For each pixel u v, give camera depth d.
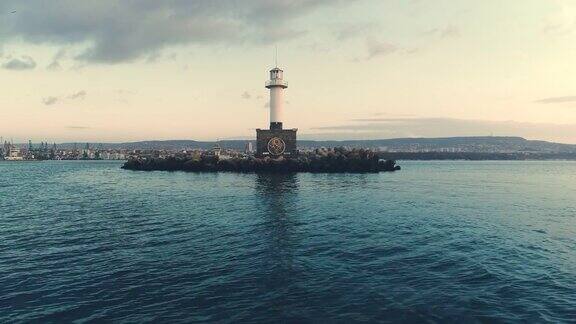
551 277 20.05
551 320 15.33
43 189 73.56
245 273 20.77
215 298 17.55
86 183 88.06
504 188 73.75
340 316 15.73
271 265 22.09
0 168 194.12
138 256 24.12
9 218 38.78
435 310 16.19
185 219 37.38
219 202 50.09
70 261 23.16
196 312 16.19
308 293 18.00
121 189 71.88
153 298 17.59
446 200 52.47
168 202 51.06
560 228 32.91
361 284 19.06
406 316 15.70
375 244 26.81
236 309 16.44
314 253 24.56
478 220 36.56
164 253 24.78
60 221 36.84
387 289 18.41
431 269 21.31
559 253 24.66
